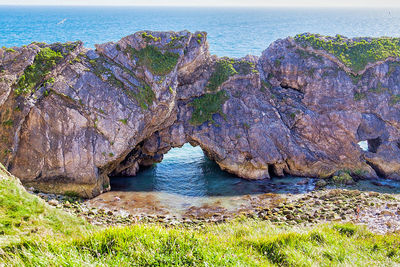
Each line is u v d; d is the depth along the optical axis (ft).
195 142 145.48
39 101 115.75
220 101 146.00
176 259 40.68
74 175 116.06
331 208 105.81
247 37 499.51
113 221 97.14
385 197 113.09
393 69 148.25
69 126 117.29
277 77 160.45
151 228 47.75
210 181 135.23
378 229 86.63
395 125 142.31
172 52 134.31
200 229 87.81
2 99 109.19
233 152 139.64
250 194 122.42
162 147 142.92
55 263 36.81
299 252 50.19
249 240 54.70
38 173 114.11
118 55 131.44
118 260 38.58
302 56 156.46
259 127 141.38
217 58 157.89
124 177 138.31
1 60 114.52
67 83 120.16
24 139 113.70
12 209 69.97
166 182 133.90
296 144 141.18
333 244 56.75
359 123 142.00
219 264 41.01
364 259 52.39
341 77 148.77
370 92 145.69
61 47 127.24
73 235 66.54
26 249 41.75
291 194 121.29
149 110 126.72
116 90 123.95
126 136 121.39
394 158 136.05
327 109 145.59
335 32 467.93
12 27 579.89
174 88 131.54
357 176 136.46
